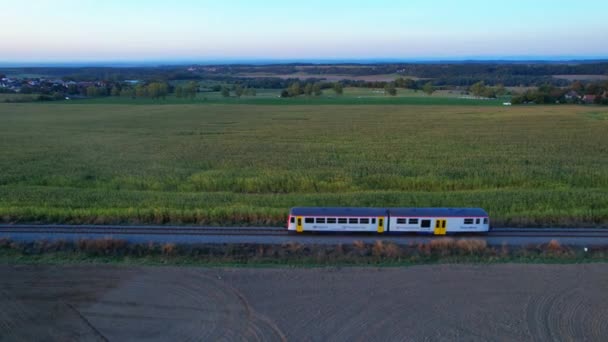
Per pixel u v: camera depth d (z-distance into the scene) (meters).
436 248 28.44
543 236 30.77
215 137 77.81
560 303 22.64
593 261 27.34
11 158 58.66
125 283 24.45
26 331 20.28
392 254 27.81
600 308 22.20
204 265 26.69
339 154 61.69
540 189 43.75
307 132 82.88
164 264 26.78
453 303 22.59
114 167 53.75
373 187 45.50
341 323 20.88
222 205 37.47
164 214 34.28
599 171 49.78
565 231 31.42
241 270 25.98
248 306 22.25
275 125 93.25
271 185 45.28
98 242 28.31
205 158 59.25
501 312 21.83
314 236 30.56
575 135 76.75
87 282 24.52
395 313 21.69
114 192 42.19
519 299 22.97
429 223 30.25
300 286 24.19
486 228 30.42
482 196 40.34
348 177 48.16
